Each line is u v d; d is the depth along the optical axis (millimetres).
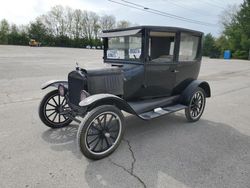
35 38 59281
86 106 2838
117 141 3057
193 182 2445
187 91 4211
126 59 3865
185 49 4090
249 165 2809
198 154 3078
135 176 2541
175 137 3654
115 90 3363
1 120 4195
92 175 2547
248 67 18562
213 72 14117
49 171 2604
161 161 2875
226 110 5309
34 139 3439
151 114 3576
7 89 6926
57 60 17922
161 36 3705
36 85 7648
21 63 14734
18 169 2623
